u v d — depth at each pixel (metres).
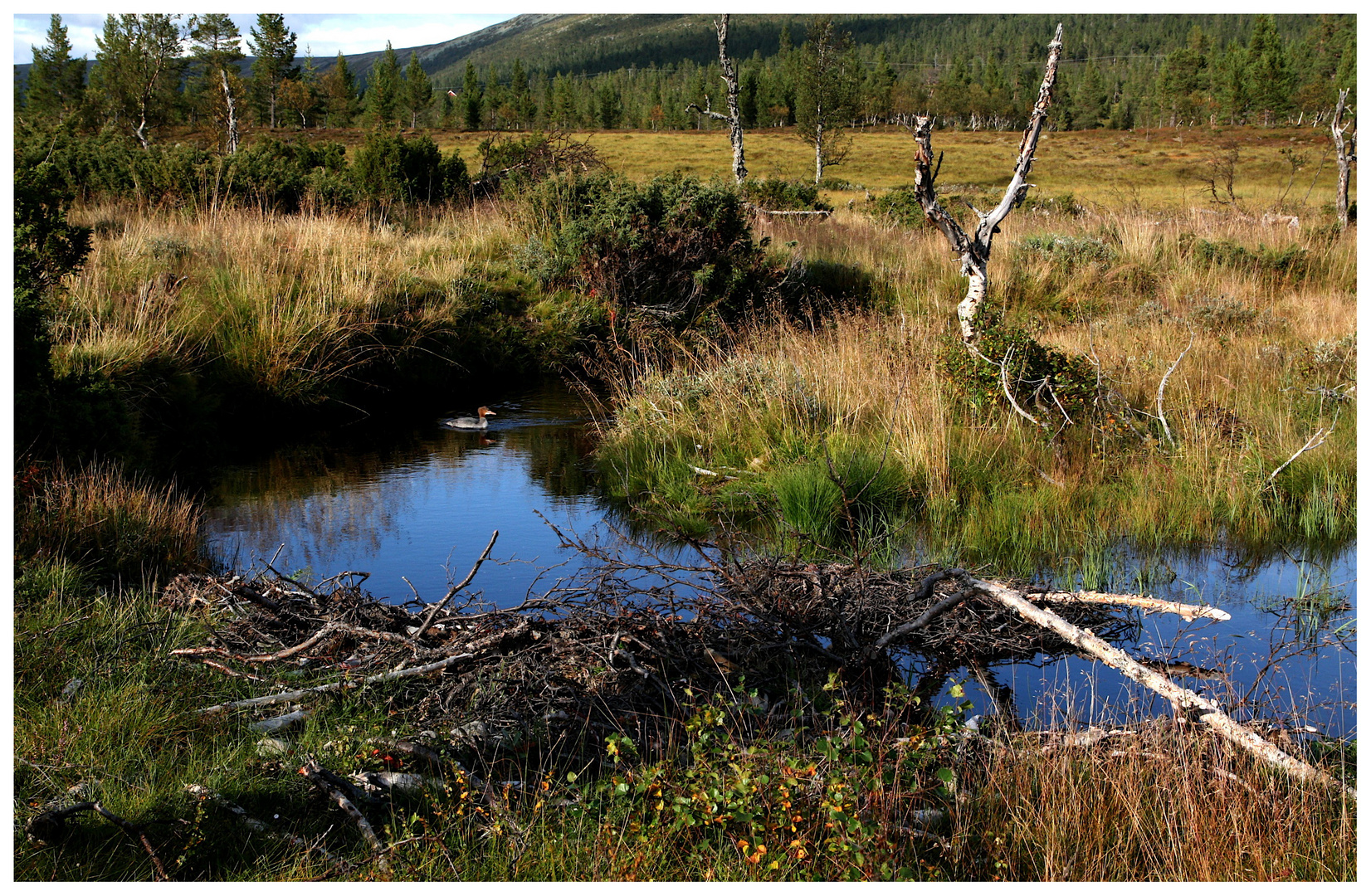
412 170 19.61
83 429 7.07
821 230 18.17
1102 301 14.18
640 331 12.90
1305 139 57.34
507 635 4.35
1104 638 5.34
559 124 89.12
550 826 3.33
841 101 39.22
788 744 3.69
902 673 4.96
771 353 10.42
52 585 5.00
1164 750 3.71
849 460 7.48
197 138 47.38
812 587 5.25
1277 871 3.03
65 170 16.12
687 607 4.96
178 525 6.40
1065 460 7.80
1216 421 8.21
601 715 4.08
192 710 3.97
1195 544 6.74
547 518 7.50
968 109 93.88
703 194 13.93
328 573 6.21
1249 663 4.96
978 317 9.19
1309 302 13.27
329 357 10.62
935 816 3.40
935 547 6.70
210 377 9.58
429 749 3.73
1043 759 3.64
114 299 9.69
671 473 8.24
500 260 14.66
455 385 11.83
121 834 3.15
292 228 13.65
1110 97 118.31
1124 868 3.13
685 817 3.12
